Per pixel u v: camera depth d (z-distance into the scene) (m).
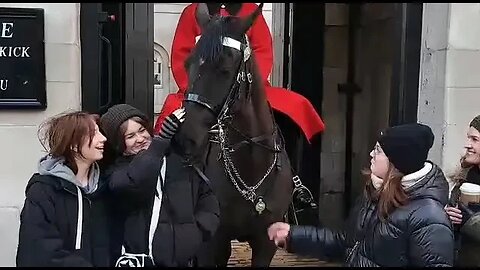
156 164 2.29
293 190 3.48
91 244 2.23
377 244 2.19
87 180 2.29
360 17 5.54
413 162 2.14
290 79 5.46
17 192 3.17
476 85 3.55
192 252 2.37
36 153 3.17
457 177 2.81
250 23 2.74
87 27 3.35
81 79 3.37
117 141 2.42
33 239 2.10
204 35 2.69
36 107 3.13
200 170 2.57
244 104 2.81
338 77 5.59
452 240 2.10
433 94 3.63
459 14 3.49
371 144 5.46
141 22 3.51
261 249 3.14
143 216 2.31
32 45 3.11
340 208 5.48
